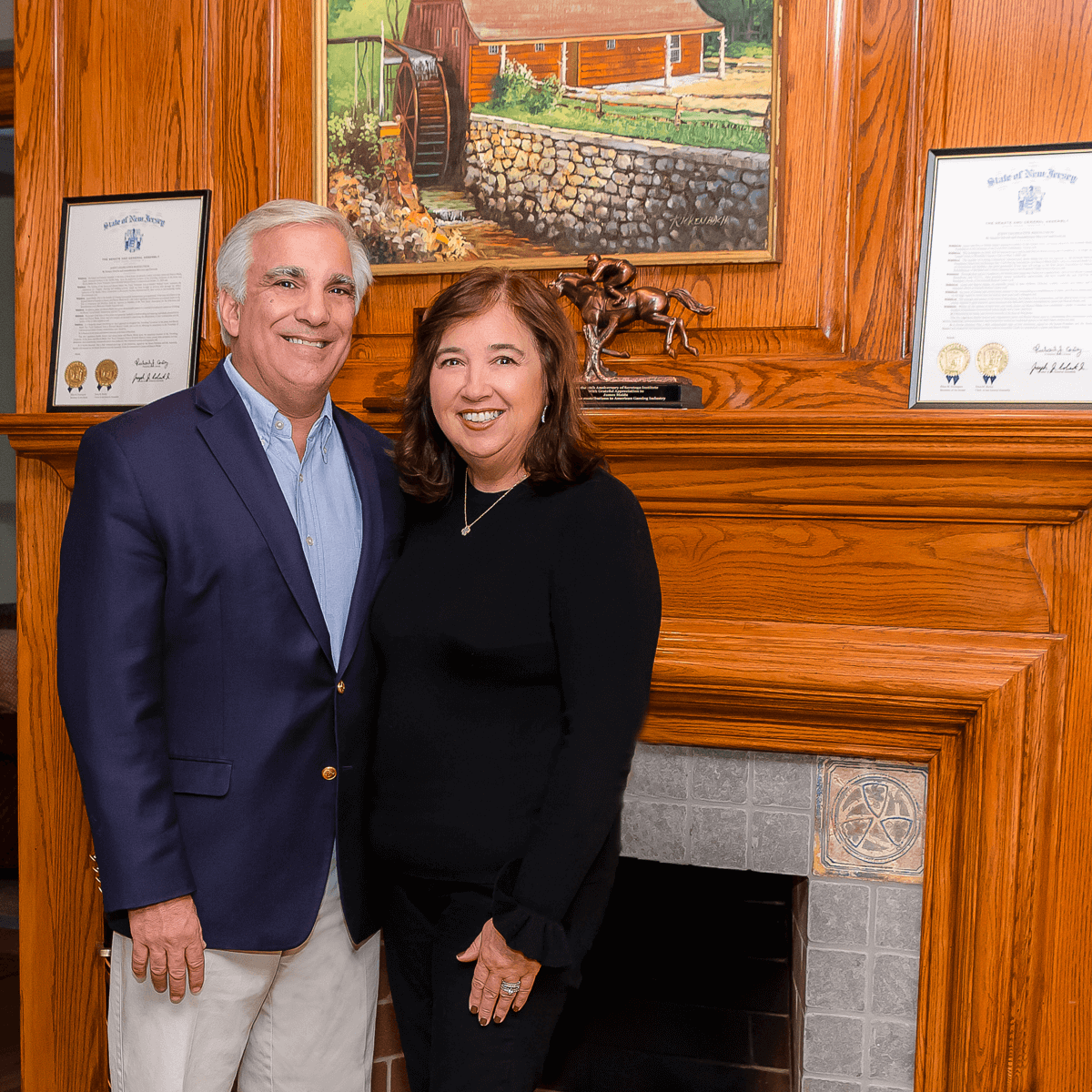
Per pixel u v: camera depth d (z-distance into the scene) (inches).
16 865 147.6
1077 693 69.0
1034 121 71.5
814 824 75.5
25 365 93.2
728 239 77.9
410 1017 56.1
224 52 87.9
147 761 51.8
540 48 80.1
